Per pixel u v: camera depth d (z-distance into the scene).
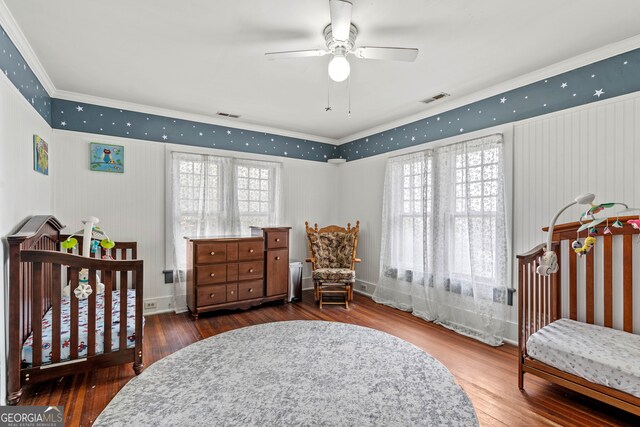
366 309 3.97
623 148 2.27
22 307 2.03
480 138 3.13
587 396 2.01
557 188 2.63
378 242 4.50
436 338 3.06
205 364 1.23
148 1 1.85
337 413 0.92
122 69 2.73
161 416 0.90
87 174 3.38
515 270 2.92
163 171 3.81
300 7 1.91
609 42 2.27
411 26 2.08
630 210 2.01
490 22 2.04
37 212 2.66
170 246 3.81
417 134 3.92
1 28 1.91
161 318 3.58
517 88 2.90
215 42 2.30
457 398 1.01
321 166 5.12
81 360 2.09
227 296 3.72
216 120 4.15
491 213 3.04
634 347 1.94
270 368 1.20
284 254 4.19
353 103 3.55
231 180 4.23
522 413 1.92
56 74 2.83
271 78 2.90
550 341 2.05
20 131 2.22
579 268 2.49
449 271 3.43
